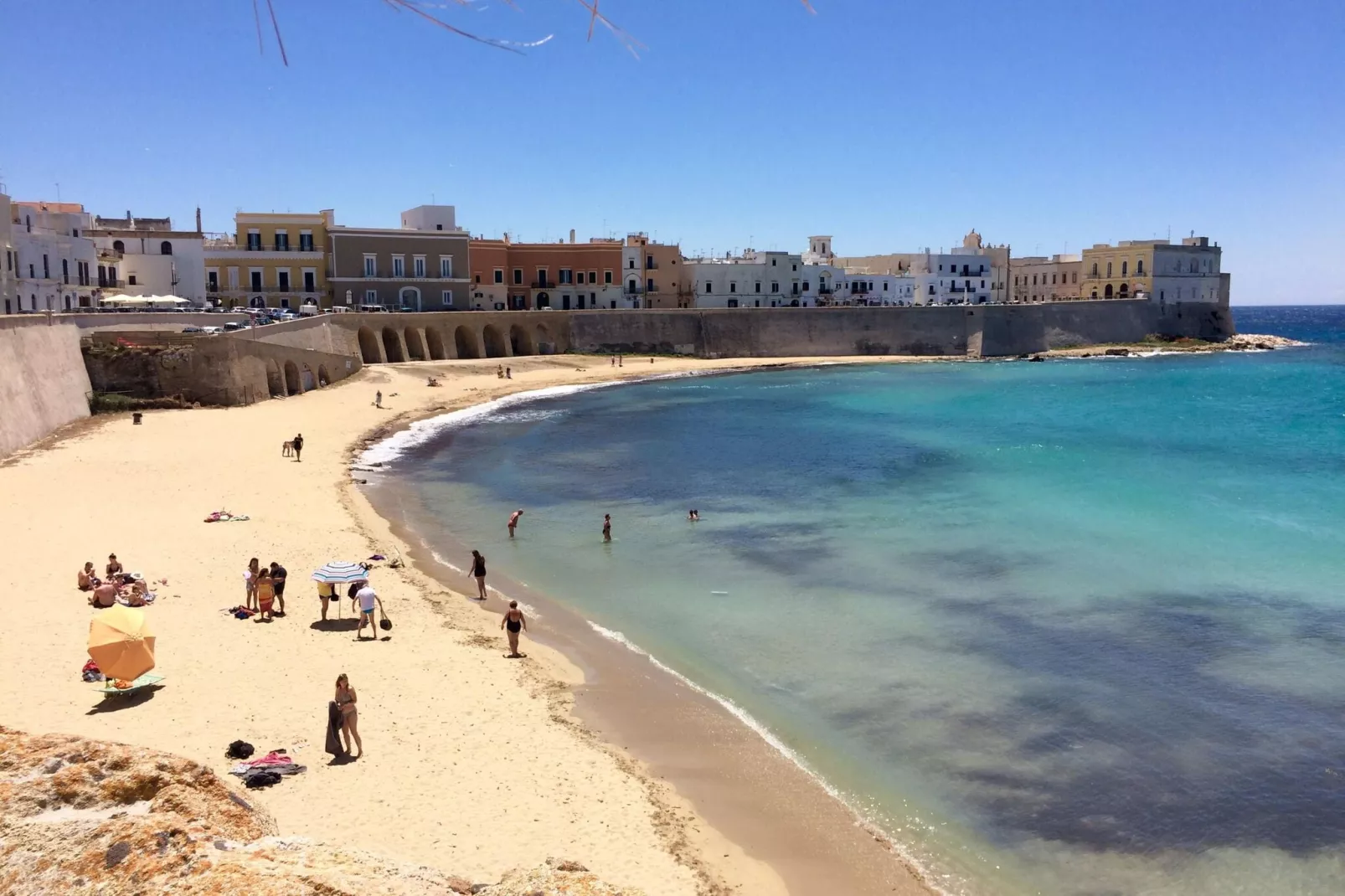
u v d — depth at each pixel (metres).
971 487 51.00
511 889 7.68
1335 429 71.50
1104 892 17.44
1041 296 176.88
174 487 45.22
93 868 6.69
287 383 77.81
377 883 6.98
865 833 18.97
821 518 44.44
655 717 23.81
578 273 129.00
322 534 38.41
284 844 7.76
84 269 81.75
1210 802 20.34
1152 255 154.25
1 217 65.75
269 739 20.88
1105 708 24.70
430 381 92.19
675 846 17.88
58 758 7.95
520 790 19.48
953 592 33.72
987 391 98.56
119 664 22.09
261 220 104.31
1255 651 28.44
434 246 111.62
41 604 28.42
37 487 43.78
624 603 32.59
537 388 97.12
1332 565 36.62
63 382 61.03
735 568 36.69
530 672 26.09
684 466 57.75
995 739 23.06
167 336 67.81
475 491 50.56
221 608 29.20
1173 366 127.69
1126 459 59.12
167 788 7.95
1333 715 24.25
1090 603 32.56
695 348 125.38
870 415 80.25
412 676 25.05
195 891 6.49
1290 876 17.91
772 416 79.75
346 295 107.25
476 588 33.78
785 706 24.69
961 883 17.53
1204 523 43.03
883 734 23.25
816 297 150.12
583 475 55.03
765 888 16.95
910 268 164.88
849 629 30.20
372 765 20.02
